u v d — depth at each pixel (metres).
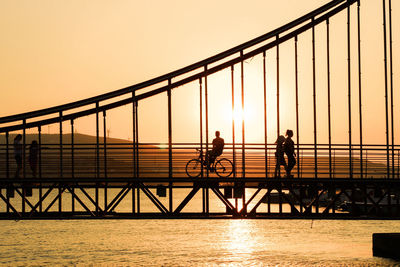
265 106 32.59
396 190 32.34
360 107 33.41
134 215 30.81
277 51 32.91
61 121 32.78
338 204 85.06
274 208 112.75
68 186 31.17
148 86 32.66
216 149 31.83
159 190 31.45
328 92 33.41
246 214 31.42
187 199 31.42
